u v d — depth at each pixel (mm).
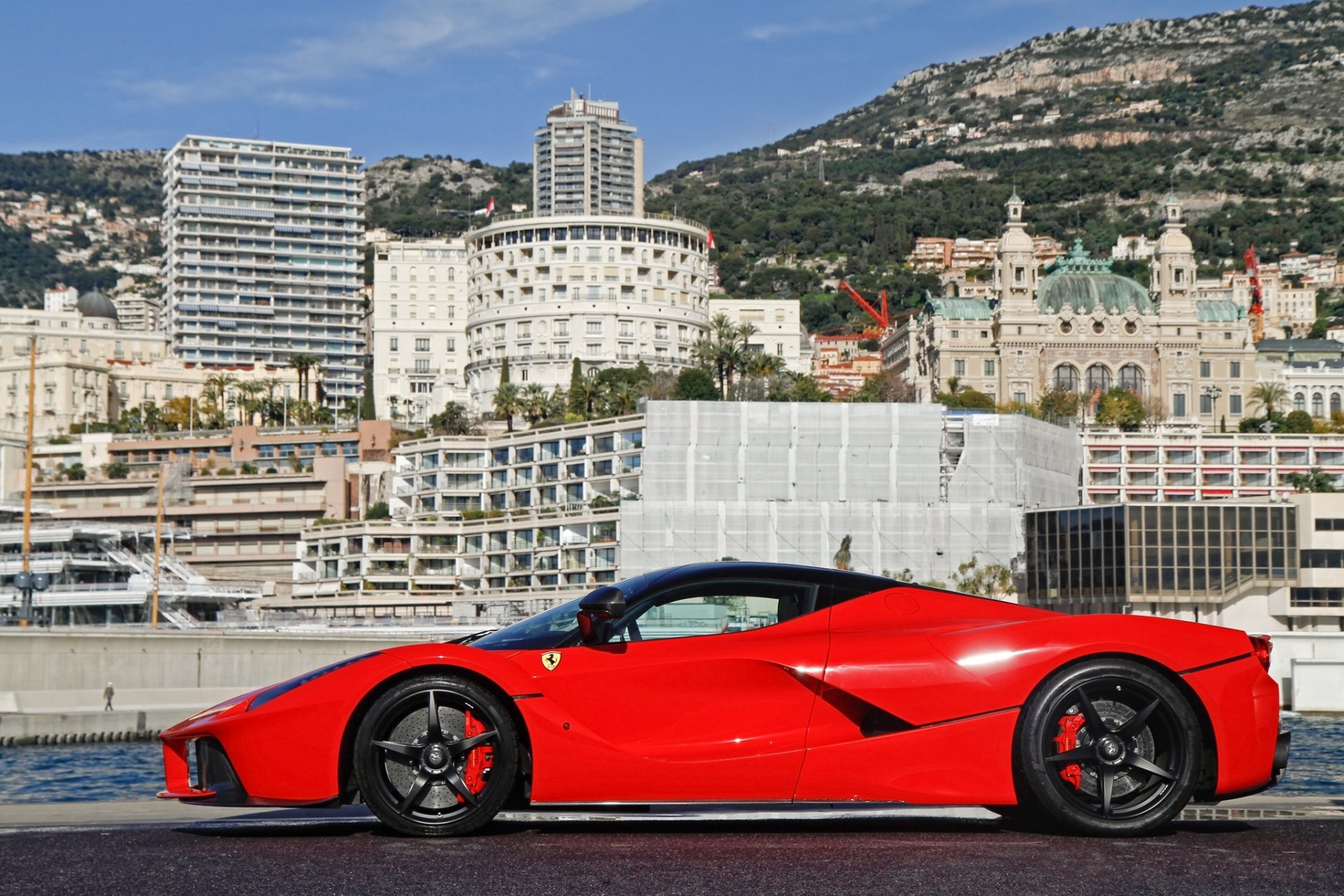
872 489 132750
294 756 7570
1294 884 6242
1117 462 183625
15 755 50625
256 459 173875
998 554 127875
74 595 102375
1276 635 63969
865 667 7836
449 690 7703
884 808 8680
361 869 6570
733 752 7754
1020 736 7746
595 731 7789
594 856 6891
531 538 137000
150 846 7238
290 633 84938
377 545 142125
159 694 64438
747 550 126750
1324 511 110938
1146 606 112750
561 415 192875
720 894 6074
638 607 8164
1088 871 6516
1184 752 7691
